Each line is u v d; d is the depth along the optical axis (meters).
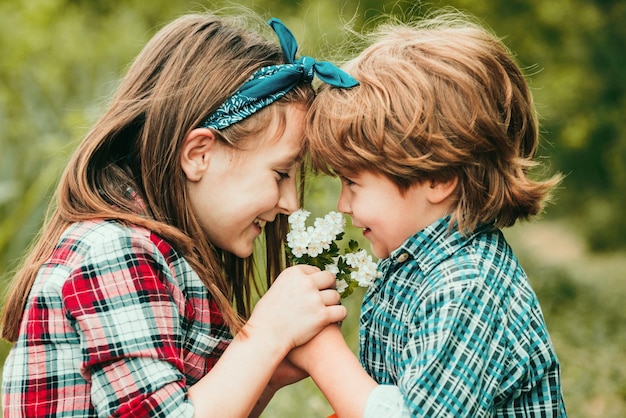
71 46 5.81
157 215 1.54
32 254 1.57
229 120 1.53
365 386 1.42
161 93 1.55
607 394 3.67
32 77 5.36
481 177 1.54
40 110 4.93
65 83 5.46
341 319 1.51
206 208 1.56
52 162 4.02
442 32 1.63
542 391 1.50
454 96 1.50
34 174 4.20
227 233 1.58
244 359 1.43
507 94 1.57
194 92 1.54
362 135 1.51
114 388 1.35
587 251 11.20
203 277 1.54
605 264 9.36
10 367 1.46
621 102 10.39
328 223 1.60
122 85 1.63
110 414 1.33
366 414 1.38
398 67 1.54
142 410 1.32
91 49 5.85
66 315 1.39
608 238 11.32
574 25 9.82
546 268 6.70
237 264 1.81
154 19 6.96
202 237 1.56
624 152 10.90
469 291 1.42
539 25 9.66
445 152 1.49
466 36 1.60
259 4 6.59
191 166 1.54
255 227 1.62
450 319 1.39
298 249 1.60
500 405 1.48
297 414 2.89
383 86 1.52
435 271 1.50
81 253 1.43
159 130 1.54
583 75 10.05
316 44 4.35
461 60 1.53
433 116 1.49
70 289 1.38
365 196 1.55
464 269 1.46
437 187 1.54
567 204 12.00
